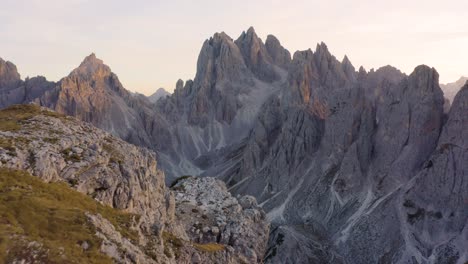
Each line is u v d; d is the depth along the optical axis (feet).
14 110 253.85
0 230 122.93
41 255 120.67
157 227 189.47
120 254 141.79
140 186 227.61
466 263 583.99
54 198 157.58
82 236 136.36
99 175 197.26
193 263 209.05
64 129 228.22
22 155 176.55
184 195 339.98
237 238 281.54
